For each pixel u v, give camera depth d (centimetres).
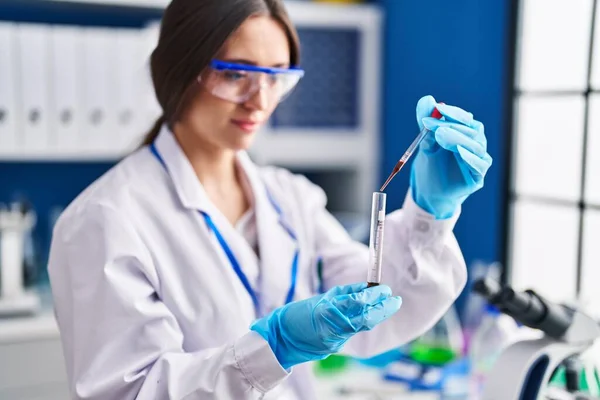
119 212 126
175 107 133
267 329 110
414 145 113
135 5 265
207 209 138
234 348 110
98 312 119
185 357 116
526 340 125
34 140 256
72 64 257
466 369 195
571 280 232
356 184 308
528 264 246
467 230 264
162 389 112
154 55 134
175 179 138
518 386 120
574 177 230
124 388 115
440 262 133
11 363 235
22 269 265
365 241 293
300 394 144
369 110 302
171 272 131
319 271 156
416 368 193
